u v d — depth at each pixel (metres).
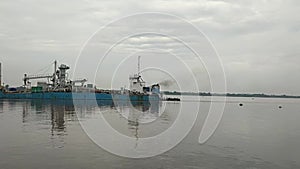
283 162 19.94
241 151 23.06
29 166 17.41
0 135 28.03
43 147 22.69
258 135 32.38
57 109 64.19
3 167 17.12
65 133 29.72
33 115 49.72
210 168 18.05
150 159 19.86
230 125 42.31
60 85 117.25
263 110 90.38
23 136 27.59
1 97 117.81
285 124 46.16
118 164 18.41
